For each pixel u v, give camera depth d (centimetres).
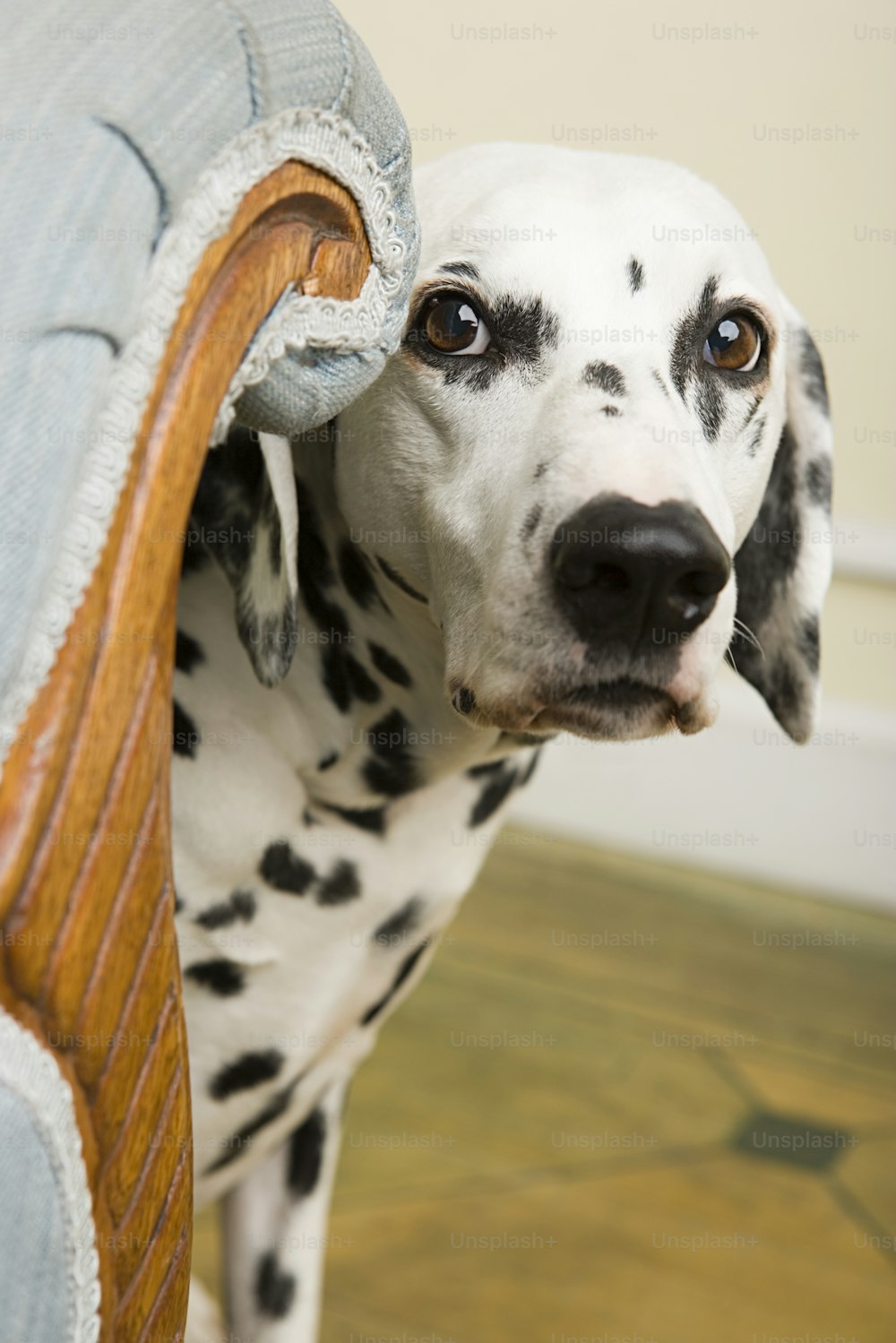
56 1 54
